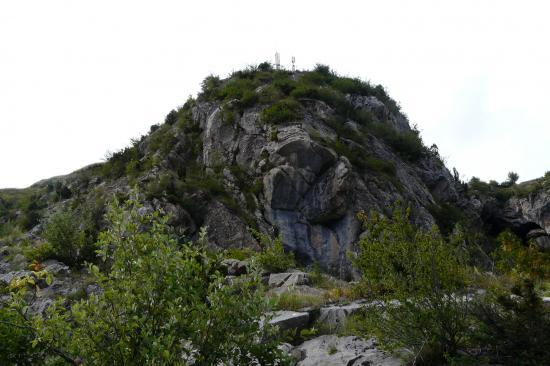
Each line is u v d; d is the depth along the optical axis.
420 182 27.25
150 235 5.22
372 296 7.16
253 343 4.85
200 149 26.61
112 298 4.64
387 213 20.61
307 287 11.46
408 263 6.34
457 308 6.03
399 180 24.22
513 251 10.25
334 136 24.36
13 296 5.43
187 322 4.56
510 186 48.41
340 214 20.11
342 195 20.19
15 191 39.84
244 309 4.74
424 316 5.93
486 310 5.90
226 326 4.68
